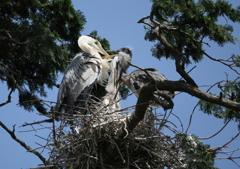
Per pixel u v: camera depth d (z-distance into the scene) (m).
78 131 10.70
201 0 10.72
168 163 10.62
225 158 10.52
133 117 10.18
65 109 13.80
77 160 10.26
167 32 11.92
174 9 10.41
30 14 13.84
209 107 11.49
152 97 9.90
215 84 10.14
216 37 10.79
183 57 12.05
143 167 10.84
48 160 10.91
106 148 10.79
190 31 11.57
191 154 10.19
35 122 10.74
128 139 10.54
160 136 10.73
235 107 9.34
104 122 10.47
